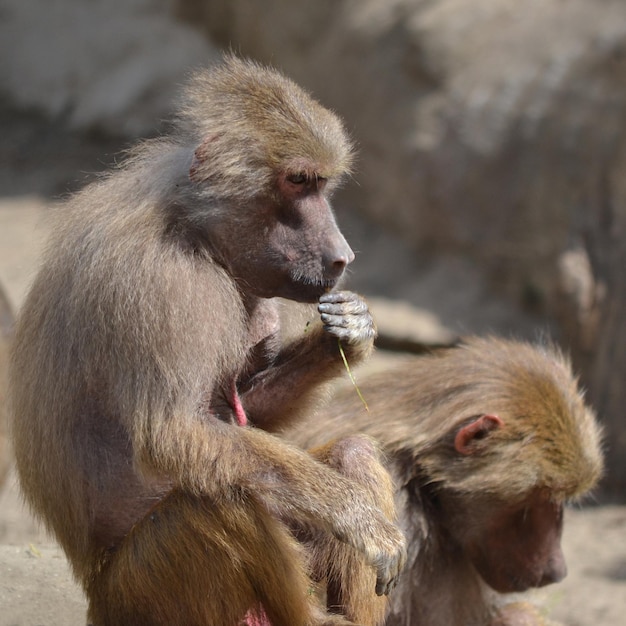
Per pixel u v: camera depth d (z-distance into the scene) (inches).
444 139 1051.9
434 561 444.5
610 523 762.2
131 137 1267.2
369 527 339.9
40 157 1248.2
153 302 330.0
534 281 987.3
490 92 1039.0
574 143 971.3
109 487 362.3
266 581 345.7
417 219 1077.1
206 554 341.1
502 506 435.2
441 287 1029.2
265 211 356.2
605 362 827.4
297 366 384.8
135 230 339.3
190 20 1359.5
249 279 362.6
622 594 642.8
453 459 434.9
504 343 479.2
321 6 1171.3
